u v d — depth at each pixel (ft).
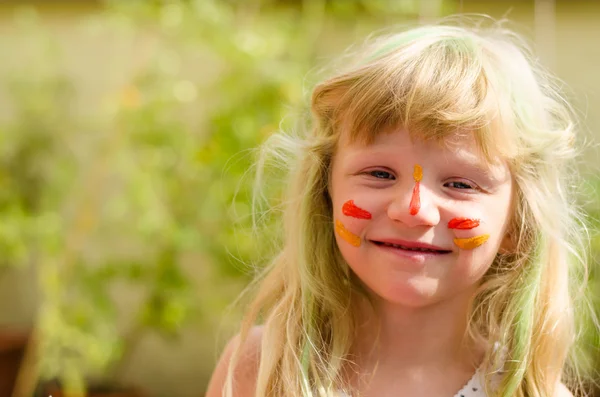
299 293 4.43
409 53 3.90
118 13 8.91
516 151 3.94
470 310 4.24
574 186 4.80
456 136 3.69
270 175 5.37
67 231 9.81
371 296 4.28
